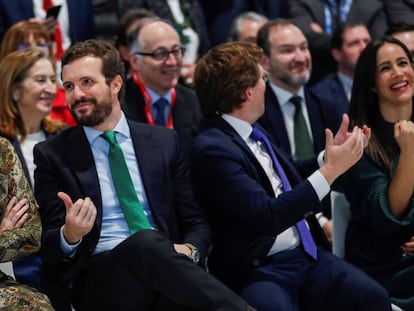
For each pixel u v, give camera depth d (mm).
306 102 8086
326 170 5797
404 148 6176
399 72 6582
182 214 6074
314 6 10578
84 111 5777
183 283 5160
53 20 8875
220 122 6219
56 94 7680
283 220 5766
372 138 6566
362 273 6008
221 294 5141
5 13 9633
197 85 6309
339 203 6738
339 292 5941
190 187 6125
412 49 8289
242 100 6168
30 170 7094
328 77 9742
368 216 6402
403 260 6367
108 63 5859
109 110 5836
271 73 8148
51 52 8547
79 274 5629
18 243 5289
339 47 9570
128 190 5797
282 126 7891
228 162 6000
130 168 5926
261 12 11133
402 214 6301
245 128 6242
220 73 6156
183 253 5516
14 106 7105
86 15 9953
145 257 5223
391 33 8445
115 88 5918
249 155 6133
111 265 5355
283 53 8055
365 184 6426
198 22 10797
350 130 6758
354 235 6613
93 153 5867
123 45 8914
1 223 5379
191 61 10461
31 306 5109
